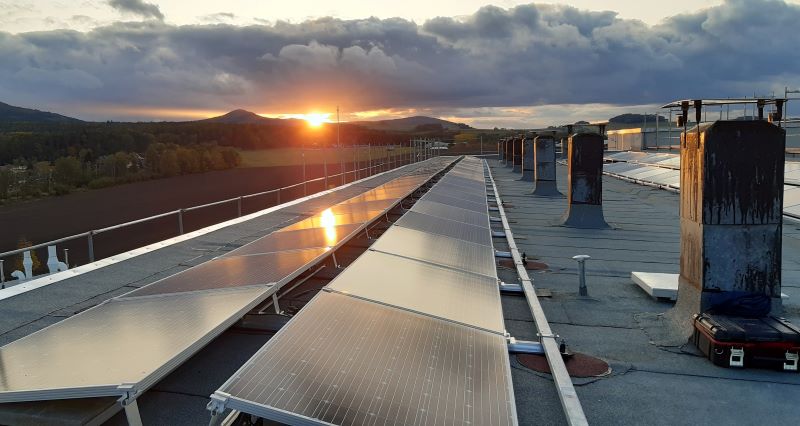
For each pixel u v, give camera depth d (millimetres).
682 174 6520
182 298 4605
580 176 14680
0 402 3033
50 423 3240
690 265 6320
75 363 3211
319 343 3473
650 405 4730
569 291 8219
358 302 4406
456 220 10328
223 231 13680
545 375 5059
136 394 2865
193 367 4547
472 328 4492
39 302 7469
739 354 5367
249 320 5191
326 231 8438
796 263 10656
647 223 15805
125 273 9234
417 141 65062
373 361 3389
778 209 5871
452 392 3252
